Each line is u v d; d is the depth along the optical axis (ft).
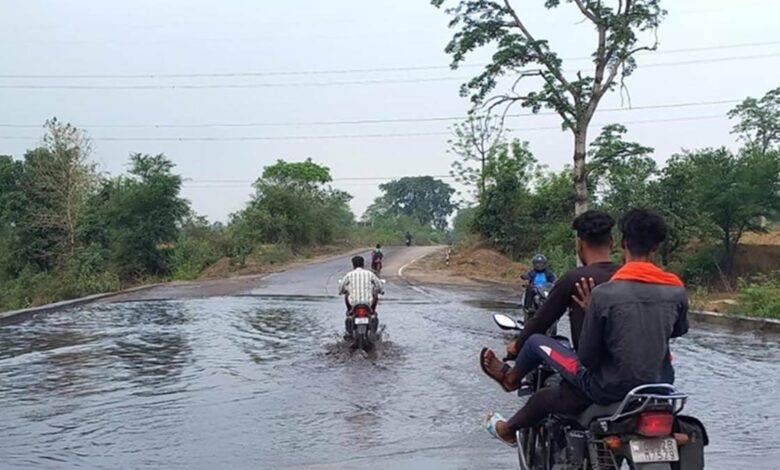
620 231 14.73
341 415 28.17
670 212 101.91
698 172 102.53
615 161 102.01
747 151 103.19
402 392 32.17
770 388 33.19
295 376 36.04
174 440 24.89
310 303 76.48
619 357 13.56
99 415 28.50
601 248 16.05
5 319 60.59
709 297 89.15
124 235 149.18
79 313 67.87
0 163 156.15
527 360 15.75
